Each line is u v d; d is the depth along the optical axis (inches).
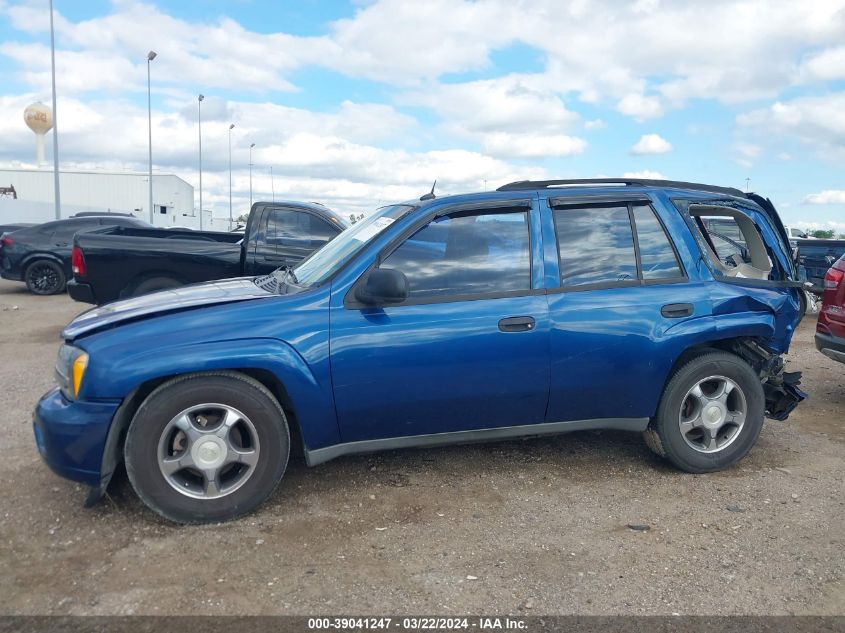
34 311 470.6
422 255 157.9
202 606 115.1
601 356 162.2
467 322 153.9
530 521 148.3
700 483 170.4
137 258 324.5
